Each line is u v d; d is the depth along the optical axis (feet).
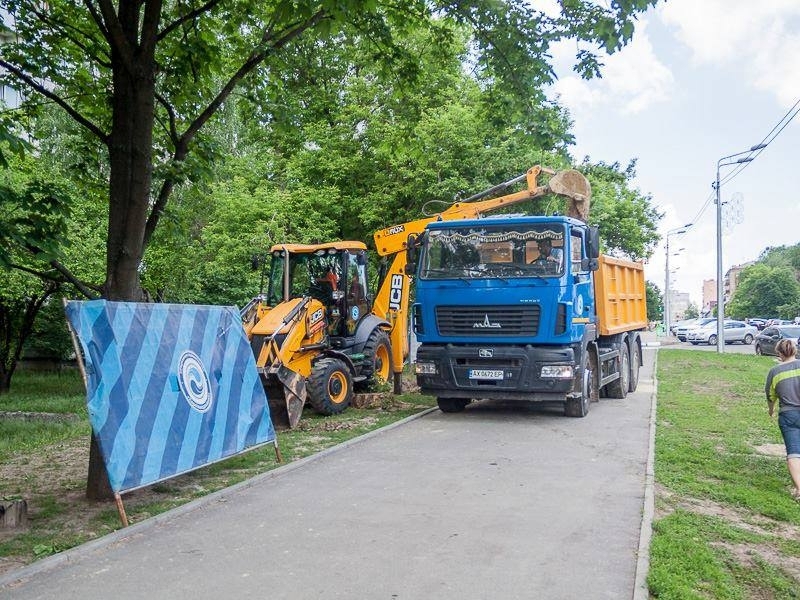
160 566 17.48
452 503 22.67
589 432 35.50
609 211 94.22
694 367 77.82
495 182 70.28
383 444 32.73
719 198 113.09
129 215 24.61
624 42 27.32
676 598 15.23
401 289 51.42
